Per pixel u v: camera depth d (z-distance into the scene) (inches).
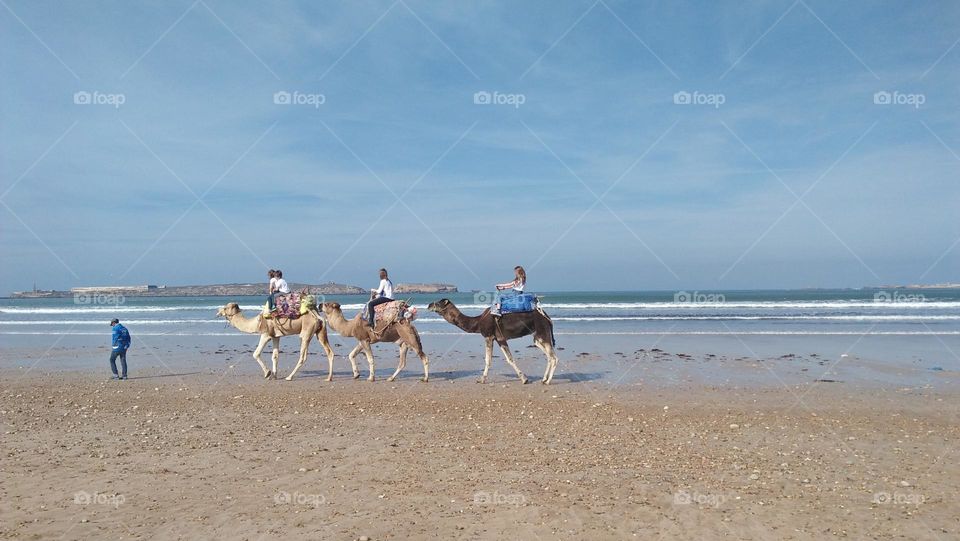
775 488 292.0
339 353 863.1
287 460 341.4
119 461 338.3
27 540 229.6
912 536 234.7
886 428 414.9
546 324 605.3
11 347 935.0
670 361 736.3
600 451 362.3
